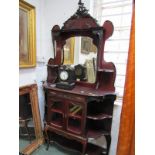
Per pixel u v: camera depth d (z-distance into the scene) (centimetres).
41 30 218
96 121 185
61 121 191
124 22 174
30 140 198
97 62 171
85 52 183
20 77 190
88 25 170
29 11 189
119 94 183
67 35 194
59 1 202
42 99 225
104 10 184
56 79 206
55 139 212
